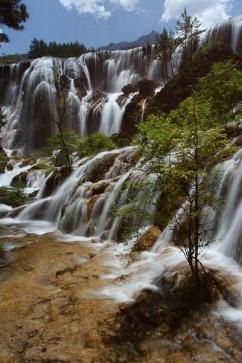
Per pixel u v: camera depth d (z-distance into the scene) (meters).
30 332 5.41
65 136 19.69
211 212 8.16
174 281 6.14
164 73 42.09
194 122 5.84
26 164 28.83
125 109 32.91
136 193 8.84
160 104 29.25
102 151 19.08
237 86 15.09
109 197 11.55
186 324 5.39
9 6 13.30
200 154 6.07
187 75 29.11
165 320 5.53
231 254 7.21
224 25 39.06
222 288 5.84
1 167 27.98
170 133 6.13
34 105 41.09
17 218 14.88
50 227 13.39
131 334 5.30
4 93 44.88
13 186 21.61
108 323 5.53
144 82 35.12
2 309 6.16
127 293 6.46
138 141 7.02
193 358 4.73
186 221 7.96
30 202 16.89
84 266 8.03
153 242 8.63
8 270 8.07
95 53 47.22
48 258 8.84
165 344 5.09
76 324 5.55
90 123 37.78
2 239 11.02
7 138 40.84
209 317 5.43
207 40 40.16
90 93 43.66
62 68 45.03
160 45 37.38
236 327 5.16
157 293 6.14
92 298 6.34
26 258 8.89
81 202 12.25
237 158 8.69
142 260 7.83
